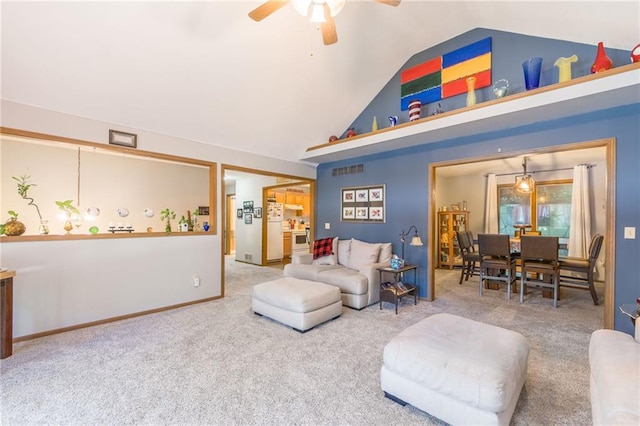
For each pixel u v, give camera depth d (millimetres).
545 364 2361
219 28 2871
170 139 3887
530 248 4047
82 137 3172
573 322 3307
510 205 6648
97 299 3266
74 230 4871
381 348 2643
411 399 1745
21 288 2830
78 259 3154
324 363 2369
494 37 3596
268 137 4648
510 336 1929
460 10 3402
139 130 3600
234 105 3828
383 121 4688
